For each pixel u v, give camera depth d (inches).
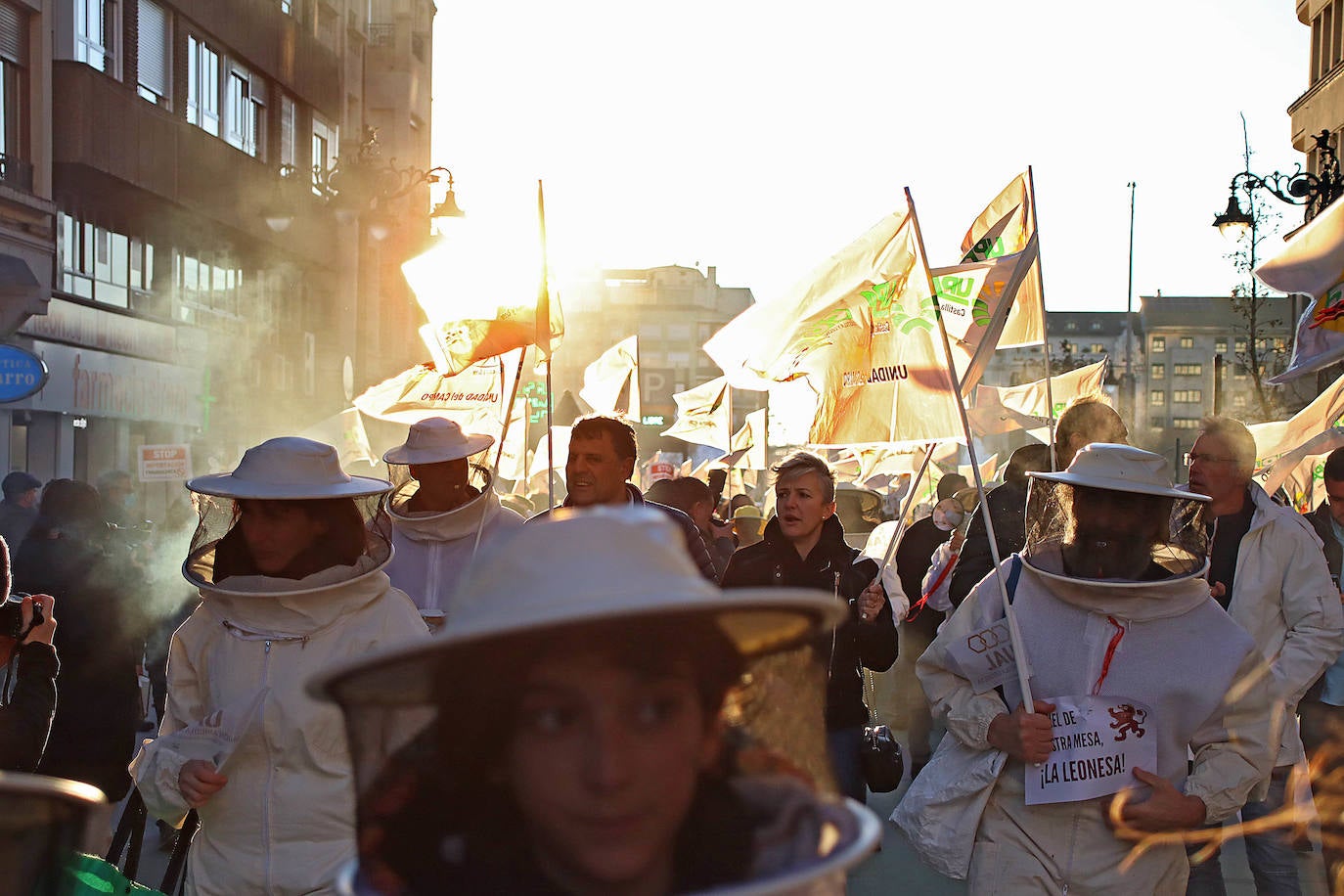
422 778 55.7
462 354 345.4
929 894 276.5
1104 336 5177.2
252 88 1266.0
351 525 168.9
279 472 166.6
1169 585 168.1
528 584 52.6
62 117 919.7
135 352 1085.8
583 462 249.6
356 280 1546.5
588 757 54.1
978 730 171.8
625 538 53.2
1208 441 224.8
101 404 1031.0
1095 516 169.5
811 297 244.8
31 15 890.7
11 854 55.9
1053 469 236.8
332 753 163.5
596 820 54.4
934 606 354.0
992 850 172.4
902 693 408.8
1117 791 167.5
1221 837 195.0
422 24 1868.8
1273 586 222.1
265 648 163.9
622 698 54.3
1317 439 373.7
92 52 965.2
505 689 53.9
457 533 256.8
